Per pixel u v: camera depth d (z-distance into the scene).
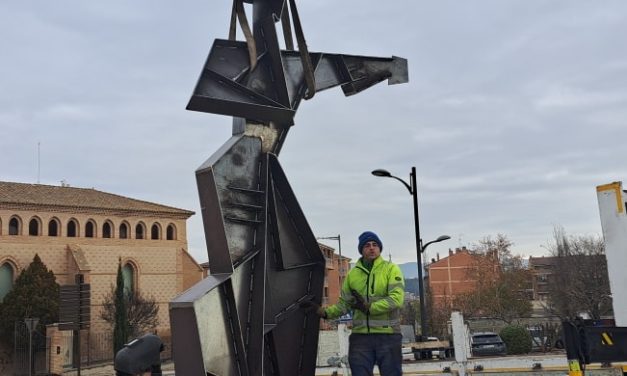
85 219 49.50
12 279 45.59
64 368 35.91
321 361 18.19
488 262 62.22
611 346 6.18
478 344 26.77
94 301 48.69
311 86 5.53
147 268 52.41
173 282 53.66
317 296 5.43
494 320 57.09
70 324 20.09
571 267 49.00
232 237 4.77
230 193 4.80
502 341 26.91
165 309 52.66
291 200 5.30
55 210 47.97
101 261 49.81
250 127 5.08
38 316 40.59
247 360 4.66
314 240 5.40
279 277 5.26
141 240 52.47
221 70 4.93
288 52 5.53
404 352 17.56
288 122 5.05
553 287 53.41
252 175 5.03
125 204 52.91
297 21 5.41
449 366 11.59
